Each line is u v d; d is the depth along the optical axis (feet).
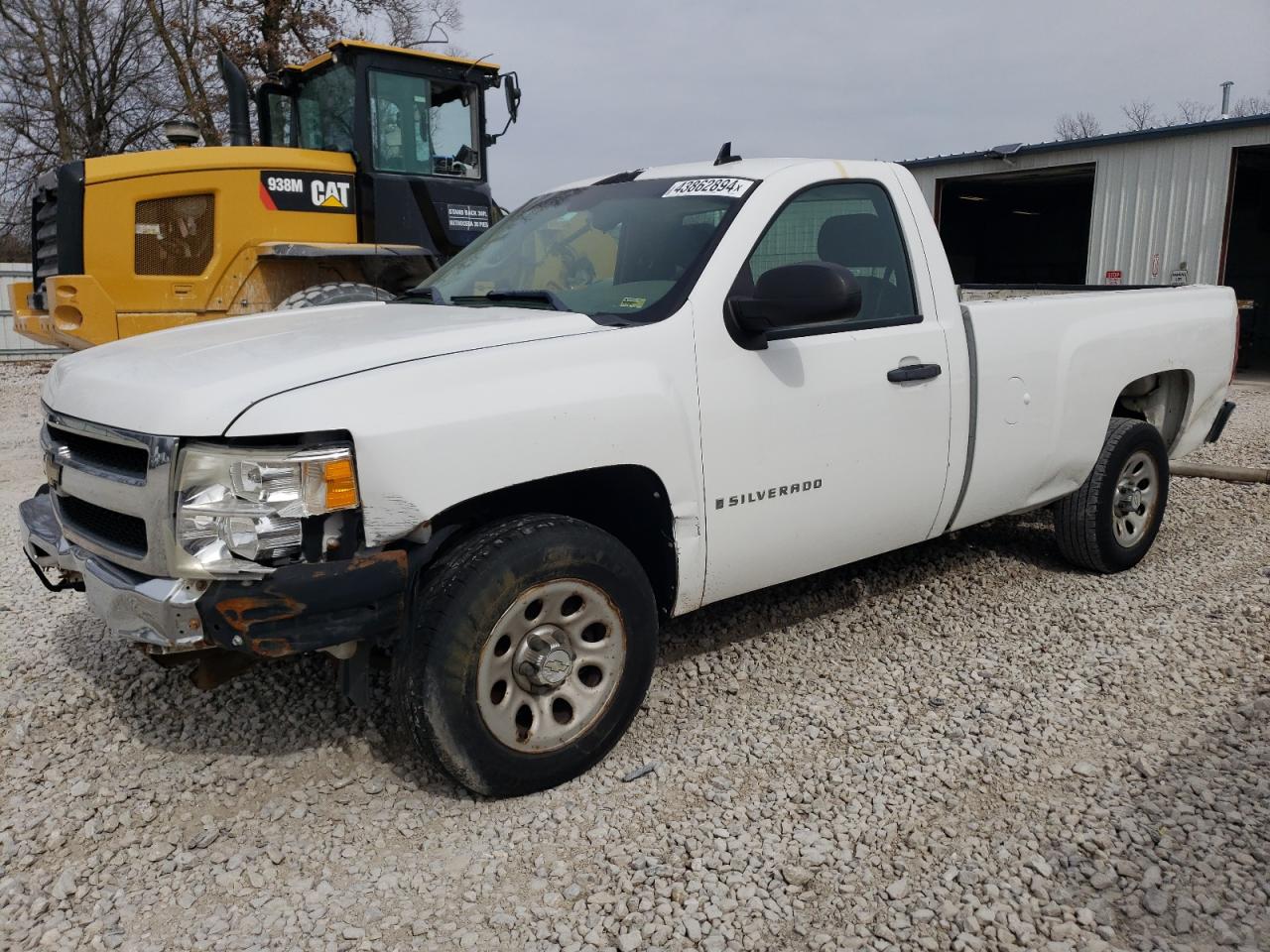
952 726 12.13
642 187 14.16
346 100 29.60
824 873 9.43
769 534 12.58
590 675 11.21
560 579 10.59
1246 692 12.83
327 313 13.50
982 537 19.62
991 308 14.98
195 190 27.73
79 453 10.87
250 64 79.30
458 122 31.42
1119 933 8.54
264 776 11.29
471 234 31.63
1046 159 57.88
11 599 16.88
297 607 9.22
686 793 10.85
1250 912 8.70
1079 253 82.84
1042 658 14.03
